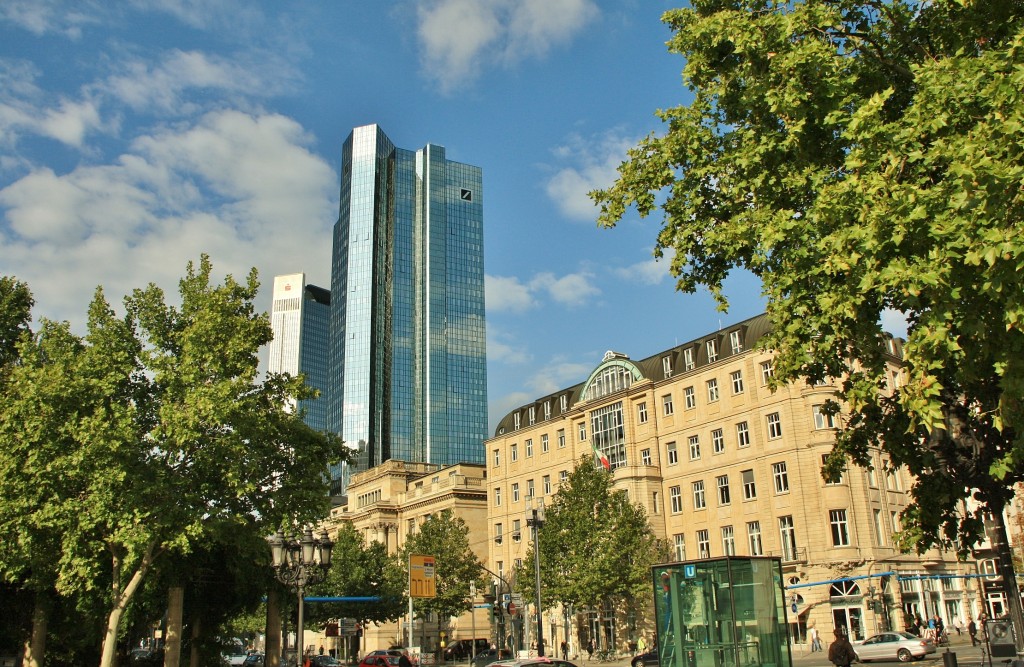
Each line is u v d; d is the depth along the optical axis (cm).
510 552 7794
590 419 7094
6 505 2638
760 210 1752
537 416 7975
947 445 1716
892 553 5294
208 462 2780
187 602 3597
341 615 7112
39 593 2933
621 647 6066
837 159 1712
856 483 5288
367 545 9544
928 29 1686
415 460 19000
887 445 1870
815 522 5278
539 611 3897
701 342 6431
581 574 5425
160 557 2998
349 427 18712
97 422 2578
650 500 6319
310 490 3147
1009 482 1677
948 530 1856
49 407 2686
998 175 1130
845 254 1444
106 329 3061
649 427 6562
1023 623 1595
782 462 5547
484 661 6469
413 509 9412
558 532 5672
